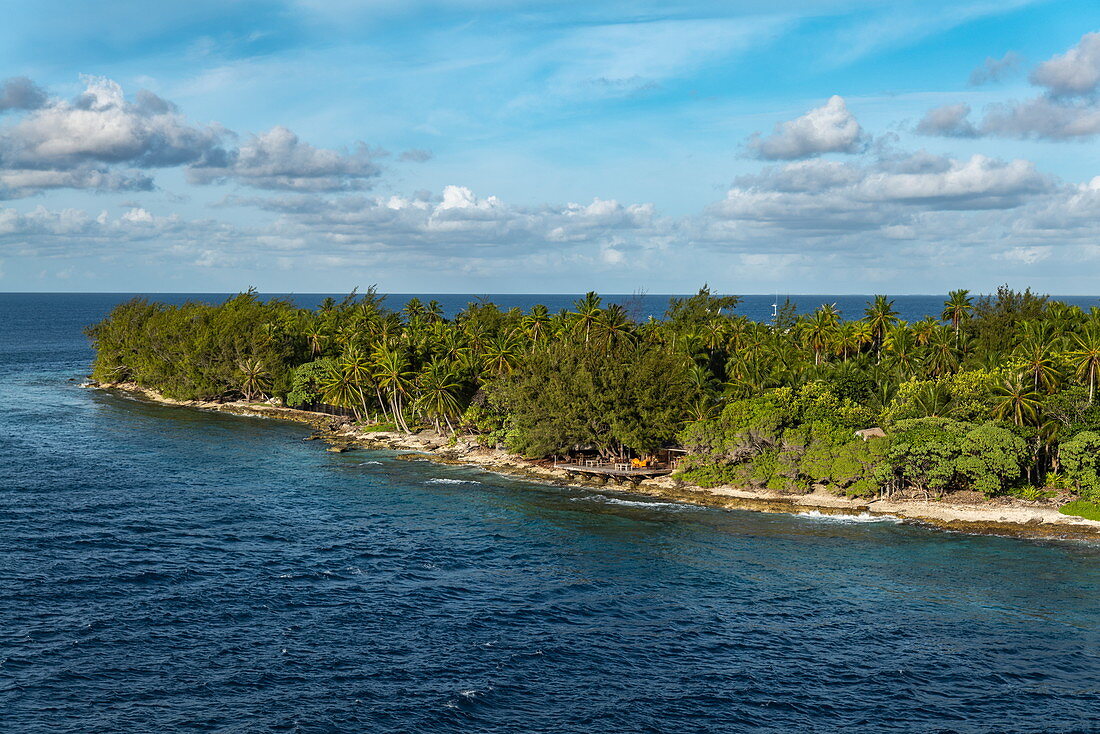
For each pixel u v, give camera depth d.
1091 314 153.75
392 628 65.81
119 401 190.62
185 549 82.69
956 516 100.81
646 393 120.94
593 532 95.62
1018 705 55.06
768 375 132.75
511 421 136.38
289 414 178.38
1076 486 102.31
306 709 52.16
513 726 51.28
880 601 74.00
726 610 71.56
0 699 51.09
